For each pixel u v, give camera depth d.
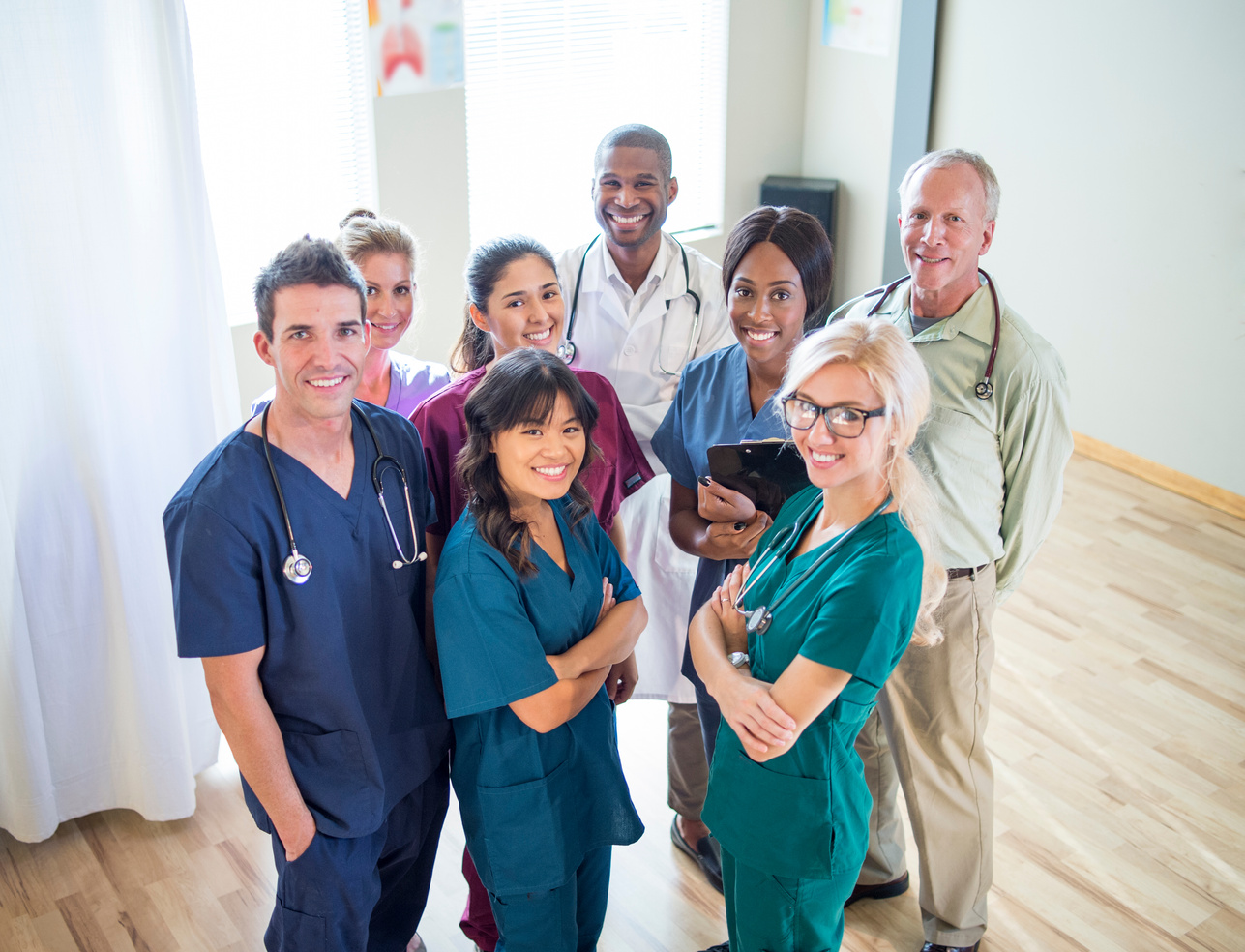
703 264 2.63
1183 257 4.09
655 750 2.91
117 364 2.30
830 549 1.60
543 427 1.65
